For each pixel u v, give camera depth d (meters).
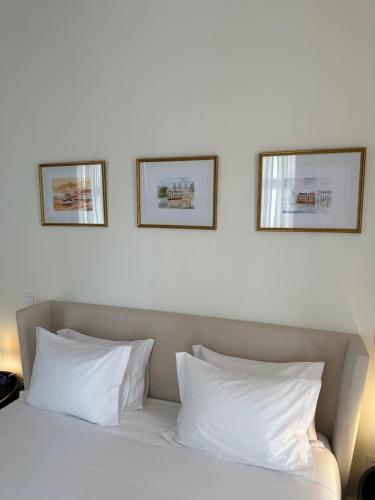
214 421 1.44
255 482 1.29
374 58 1.57
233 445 1.40
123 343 1.94
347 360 1.53
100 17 1.99
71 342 1.90
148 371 1.98
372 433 1.72
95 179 2.11
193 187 1.91
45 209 2.26
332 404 1.66
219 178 1.86
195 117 1.87
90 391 1.67
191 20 1.82
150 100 1.95
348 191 1.65
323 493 1.25
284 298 1.82
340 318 1.74
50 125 2.19
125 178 2.05
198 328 1.89
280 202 1.76
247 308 1.90
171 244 2.01
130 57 1.96
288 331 1.73
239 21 1.74
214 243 1.92
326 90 1.65
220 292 1.94
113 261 2.16
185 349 1.92
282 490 1.25
